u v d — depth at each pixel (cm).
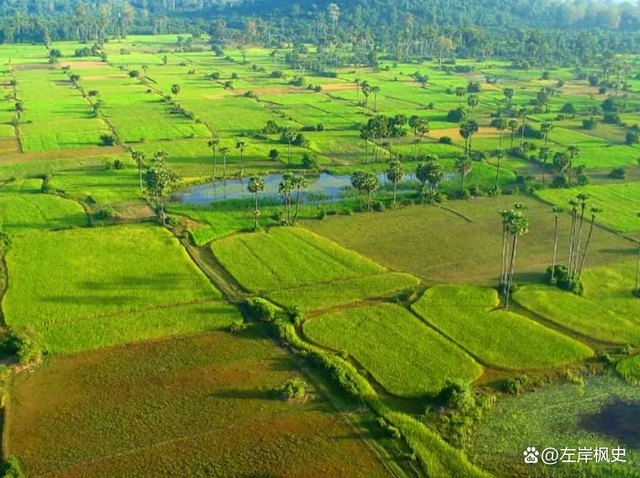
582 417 7106
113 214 12925
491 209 13800
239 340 8469
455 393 7075
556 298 9731
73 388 7438
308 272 10456
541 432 6862
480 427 6919
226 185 15250
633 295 9862
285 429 6819
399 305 9444
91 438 6644
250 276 10262
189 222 12688
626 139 19850
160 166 14175
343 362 7862
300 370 7844
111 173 15775
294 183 12612
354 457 6444
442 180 14688
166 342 8394
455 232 12438
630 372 7875
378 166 16838
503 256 10456
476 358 8156
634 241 12088
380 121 17012
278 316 8962
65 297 9412
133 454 6438
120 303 9294
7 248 10981
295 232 12156
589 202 14225
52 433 6700
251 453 6475
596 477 6253
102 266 10462
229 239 11769
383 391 7469
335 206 13712
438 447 6525
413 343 8419
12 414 6975
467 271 10688
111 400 7238
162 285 9869
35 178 15362
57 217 12694
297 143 18538
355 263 10812
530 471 6316
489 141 19662
